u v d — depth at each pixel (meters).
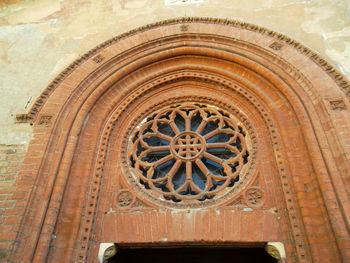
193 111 7.05
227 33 7.25
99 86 6.93
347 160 4.98
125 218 5.50
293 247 4.89
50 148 5.93
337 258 4.42
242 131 6.63
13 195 5.32
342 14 7.12
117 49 7.39
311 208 5.03
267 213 5.30
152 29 7.62
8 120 6.51
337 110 5.61
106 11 8.23
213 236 5.13
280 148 5.91
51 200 5.36
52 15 8.39
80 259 5.07
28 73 7.33
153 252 6.16
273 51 6.74
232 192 5.69
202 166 6.15
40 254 4.82
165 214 5.46
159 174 6.32
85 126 6.51
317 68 6.25
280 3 7.58
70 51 7.60
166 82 7.39
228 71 7.18
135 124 6.91
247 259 6.16
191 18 7.63
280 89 6.39
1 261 4.64
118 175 6.14
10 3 8.71
